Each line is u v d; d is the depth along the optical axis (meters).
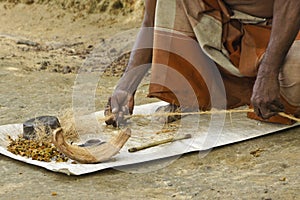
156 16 5.53
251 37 5.59
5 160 5.08
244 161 5.06
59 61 9.61
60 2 13.34
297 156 5.12
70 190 4.52
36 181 4.68
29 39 11.64
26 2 13.61
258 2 5.44
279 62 5.01
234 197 4.39
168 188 4.57
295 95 5.48
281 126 5.77
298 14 4.89
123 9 12.90
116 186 4.60
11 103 6.89
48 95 7.28
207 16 5.51
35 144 5.33
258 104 5.09
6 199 4.37
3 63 9.14
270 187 4.55
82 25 12.66
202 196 4.43
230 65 5.63
